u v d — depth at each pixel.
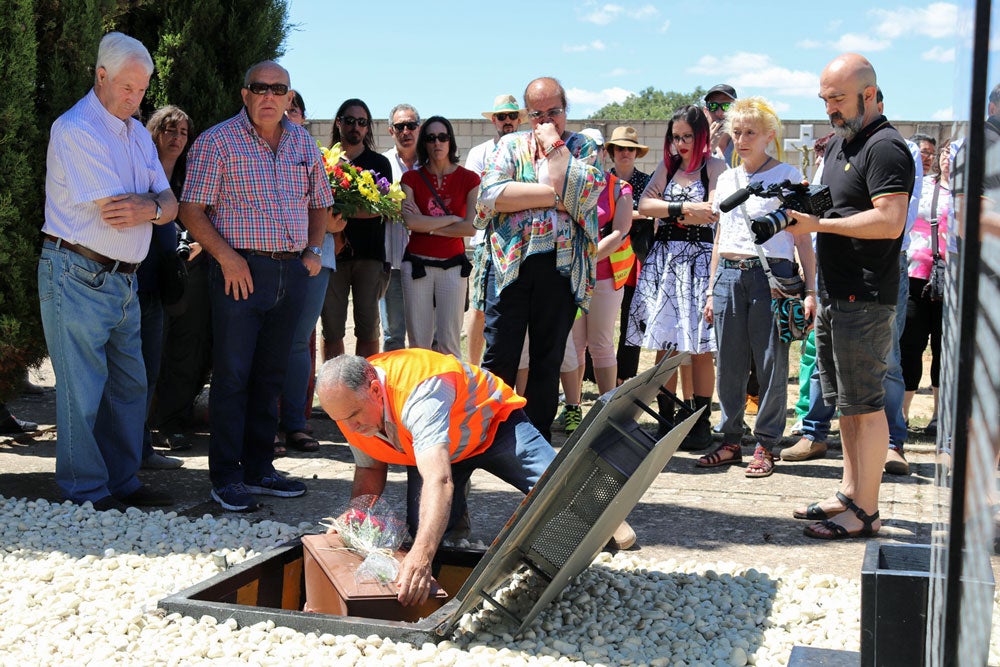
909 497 5.30
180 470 5.81
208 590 3.37
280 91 4.91
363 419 3.39
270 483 5.27
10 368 5.24
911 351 6.88
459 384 3.56
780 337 5.59
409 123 7.73
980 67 0.73
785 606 3.65
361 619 3.14
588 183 4.86
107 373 4.87
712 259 6.01
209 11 6.83
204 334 6.27
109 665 2.92
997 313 0.74
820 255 4.50
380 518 3.58
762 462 5.82
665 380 3.76
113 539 4.36
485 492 5.42
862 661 2.33
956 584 0.80
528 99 4.99
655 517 4.97
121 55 4.47
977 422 0.76
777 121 5.71
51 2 5.30
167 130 5.50
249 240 4.95
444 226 6.90
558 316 4.97
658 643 3.26
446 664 2.92
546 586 3.46
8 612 3.45
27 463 5.84
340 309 7.08
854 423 4.68
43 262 4.68
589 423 3.01
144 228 4.80
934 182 6.73
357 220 6.88
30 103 5.05
